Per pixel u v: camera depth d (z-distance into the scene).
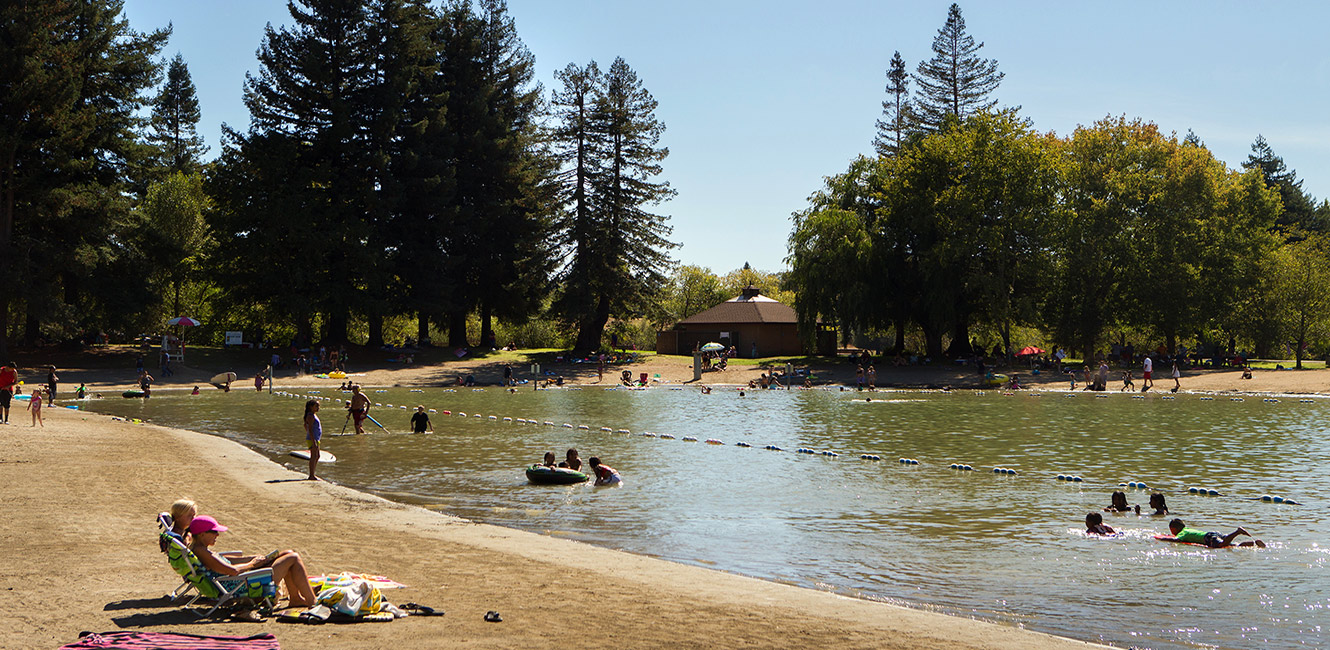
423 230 69.31
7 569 10.80
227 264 64.38
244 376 59.00
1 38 54.00
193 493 17.95
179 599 9.45
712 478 22.08
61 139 54.44
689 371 68.12
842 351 102.38
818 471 23.28
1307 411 40.81
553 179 75.75
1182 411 41.19
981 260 66.31
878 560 13.76
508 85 77.25
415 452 26.75
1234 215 67.88
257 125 64.94
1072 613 10.95
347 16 65.75
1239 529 14.94
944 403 46.81
